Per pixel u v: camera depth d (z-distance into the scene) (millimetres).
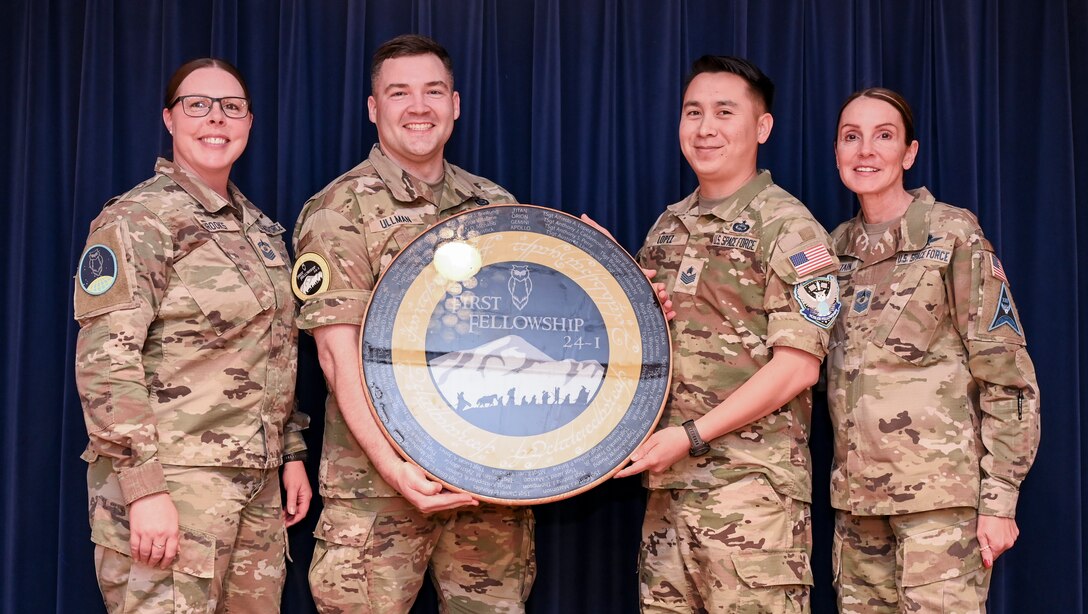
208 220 2266
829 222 2877
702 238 2395
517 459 2217
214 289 2211
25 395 2725
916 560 2299
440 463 2191
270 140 2844
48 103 2811
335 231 2318
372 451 2227
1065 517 2791
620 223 2908
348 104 2789
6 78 2828
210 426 2184
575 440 2246
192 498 2135
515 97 2916
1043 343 2857
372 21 2865
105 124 2773
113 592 2145
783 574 2248
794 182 2873
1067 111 2859
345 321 2268
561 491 2189
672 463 2275
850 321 2457
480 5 2850
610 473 2215
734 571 2240
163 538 2053
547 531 2787
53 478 2750
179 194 2264
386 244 2348
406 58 2420
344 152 2787
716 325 2346
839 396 2441
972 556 2312
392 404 2223
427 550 2402
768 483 2279
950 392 2344
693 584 2369
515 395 2271
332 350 2285
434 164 2494
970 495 2305
